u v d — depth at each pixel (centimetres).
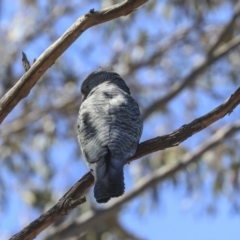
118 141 669
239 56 1638
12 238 688
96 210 1439
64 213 689
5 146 1628
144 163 1545
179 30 1691
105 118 697
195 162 1491
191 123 714
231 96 711
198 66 1535
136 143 693
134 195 1438
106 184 629
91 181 692
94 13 719
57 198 1554
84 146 685
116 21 1614
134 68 1664
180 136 712
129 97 754
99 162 650
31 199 1552
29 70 731
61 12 1703
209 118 715
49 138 1638
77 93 1666
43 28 1695
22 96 740
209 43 1675
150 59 1672
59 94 1681
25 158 1614
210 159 1541
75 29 723
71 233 1434
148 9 1588
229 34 1600
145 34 1647
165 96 1531
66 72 1662
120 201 1436
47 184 1576
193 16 1603
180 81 1538
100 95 748
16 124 1664
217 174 1527
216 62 1602
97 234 1543
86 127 698
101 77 837
